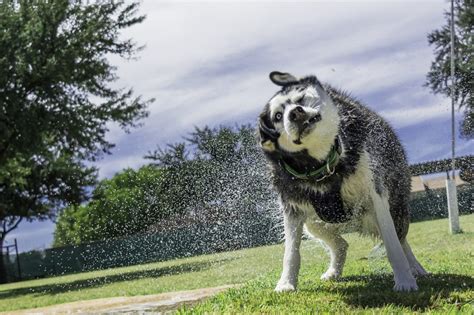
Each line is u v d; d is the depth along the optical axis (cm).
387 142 519
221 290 614
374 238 528
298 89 447
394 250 468
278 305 434
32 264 3303
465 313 370
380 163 484
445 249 898
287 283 502
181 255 2388
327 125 435
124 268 2261
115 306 636
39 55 2030
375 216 490
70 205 3184
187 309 453
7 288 2091
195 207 2245
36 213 3228
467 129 1346
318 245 943
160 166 2391
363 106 496
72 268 3169
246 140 632
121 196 2878
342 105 467
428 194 2292
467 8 1552
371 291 466
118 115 2238
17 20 1991
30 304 1018
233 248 1859
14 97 1967
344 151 450
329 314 386
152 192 2556
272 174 488
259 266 1074
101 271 2380
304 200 481
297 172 459
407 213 563
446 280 512
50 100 2097
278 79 458
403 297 428
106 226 3105
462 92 1370
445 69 1424
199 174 2175
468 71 1405
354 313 385
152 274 1422
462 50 1476
